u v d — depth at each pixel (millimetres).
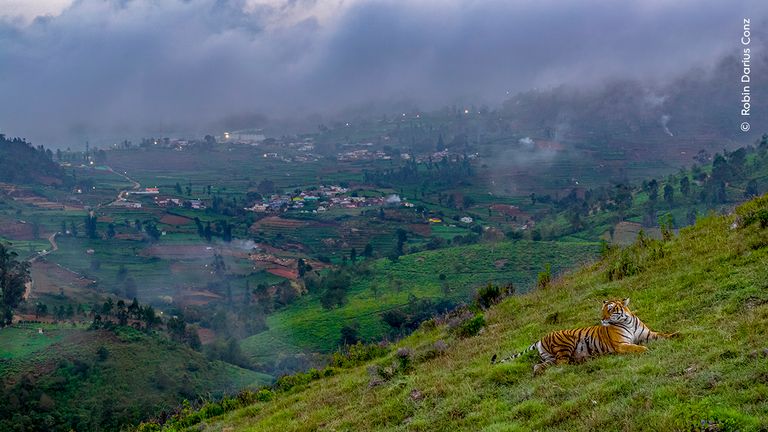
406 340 21953
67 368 82188
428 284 136750
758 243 14805
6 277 124250
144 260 199375
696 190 166250
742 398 7855
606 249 22672
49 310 123625
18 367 83188
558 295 18578
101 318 111312
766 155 169125
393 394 13766
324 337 112375
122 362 85500
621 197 174875
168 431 18359
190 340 103125
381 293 133875
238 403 19438
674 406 8031
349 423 12711
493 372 11992
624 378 9406
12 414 70000
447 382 12773
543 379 10859
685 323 11836
